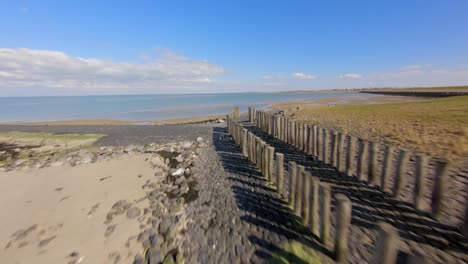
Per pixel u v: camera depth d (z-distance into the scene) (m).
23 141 15.65
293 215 4.69
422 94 52.53
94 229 4.95
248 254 3.69
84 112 51.88
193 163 9.33
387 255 2.45
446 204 4.38
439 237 3.60
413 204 4.52
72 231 4.94
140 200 6.25
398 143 8.68
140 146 13.41
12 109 68.12
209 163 9.07
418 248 3.39
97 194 6.82
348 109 24.20
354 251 3.47
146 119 33.56
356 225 4.10
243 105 55.56
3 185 7.85
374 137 10.02
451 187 5.02
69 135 17.67
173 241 4.23
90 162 10.33
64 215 5.64
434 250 3.34
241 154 9.97
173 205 5.72
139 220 5.17
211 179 7.29
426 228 3.85
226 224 4.63
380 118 15.05
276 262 3.45
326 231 3.61
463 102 22.88
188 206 5.61
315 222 3.95
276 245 3.83
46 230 5.05
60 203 6.34
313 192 3.89
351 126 13.02
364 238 3.74
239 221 4.68
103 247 4.30
